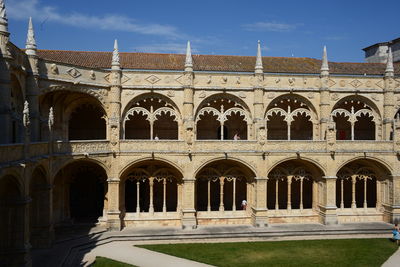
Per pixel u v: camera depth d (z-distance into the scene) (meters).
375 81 38.38
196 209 39.06
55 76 30.98
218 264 26.36
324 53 37.22
